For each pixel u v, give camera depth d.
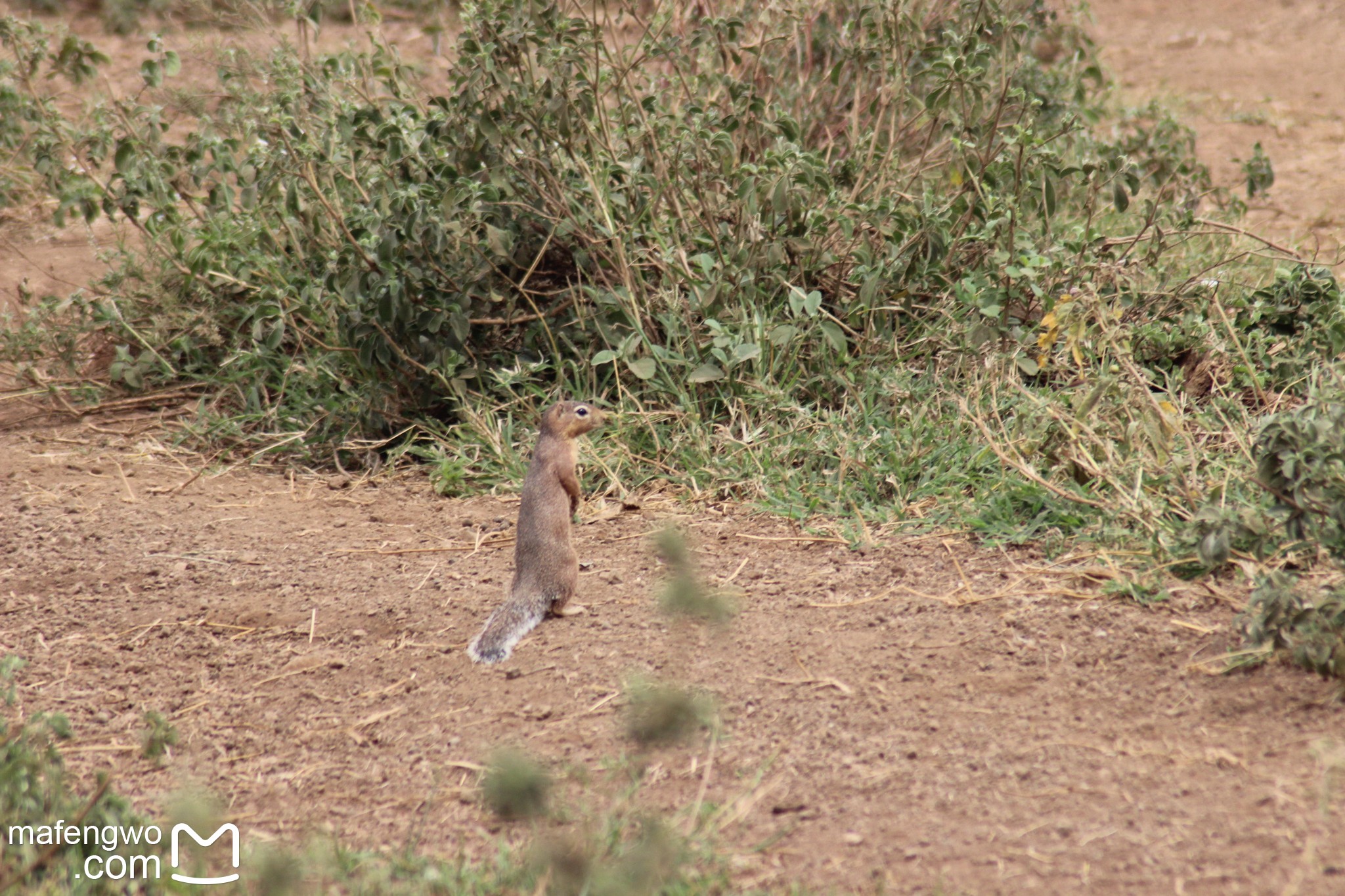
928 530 13.33
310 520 15.21
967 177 17.16
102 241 24.20
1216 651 10.26
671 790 9.20
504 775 8.80
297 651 11.99
